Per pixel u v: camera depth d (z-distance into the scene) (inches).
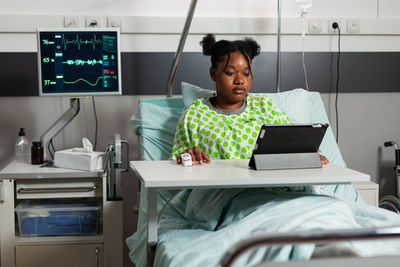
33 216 83.7
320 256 44.0
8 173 82.0
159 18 103.3
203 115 77.4
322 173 55.2
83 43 89.5
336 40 109.2
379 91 111.6
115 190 84.1
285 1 107.9
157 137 86.4
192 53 105.3
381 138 113.4
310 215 51.7
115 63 90.4
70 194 84.9
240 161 65.0
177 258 50.0
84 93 90.2
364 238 32.6
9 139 102.3
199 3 105.7
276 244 31.6
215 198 65.6
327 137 88.2
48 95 89.5
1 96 100.6
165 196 76.4
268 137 56.9
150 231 59.2
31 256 83.0
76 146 104.3
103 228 84.1
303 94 91.8
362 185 92.5
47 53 89.0
